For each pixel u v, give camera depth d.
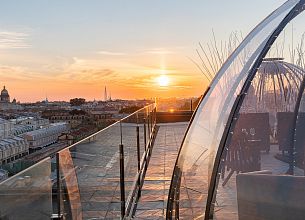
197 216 2.64
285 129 2.77
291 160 2.71
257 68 2.57
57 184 2.11
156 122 13.95
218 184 2.44
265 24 2.82
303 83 2.87
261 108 2.69
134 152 5.23
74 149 2.47
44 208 1.83
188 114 14.50
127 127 4.75
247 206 2.42
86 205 2.70
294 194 2.34
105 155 3.31
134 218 4.18
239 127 2.55
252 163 2.58
